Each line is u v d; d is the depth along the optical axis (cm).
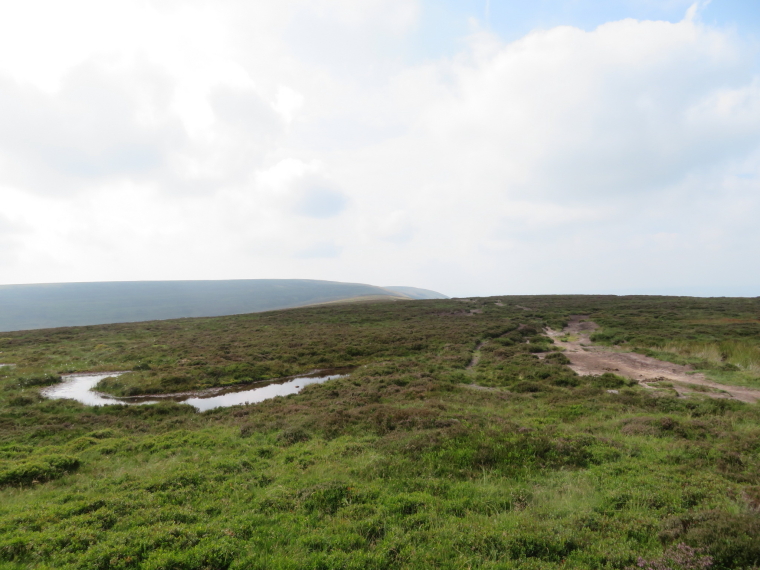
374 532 796
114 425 2027
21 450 1578
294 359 3900
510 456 1172
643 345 3556
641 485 952
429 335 4706
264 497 979
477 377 2748
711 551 638
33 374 3312
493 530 751
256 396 2761
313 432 1623
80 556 718
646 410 1780
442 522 812
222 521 864
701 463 1085
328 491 976
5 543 755
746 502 816
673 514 796
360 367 3428
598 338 4134
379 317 6769
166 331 5853
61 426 1950
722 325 4262
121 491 1067
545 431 1410
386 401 2153
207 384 3069
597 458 1146
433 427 1520
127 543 761
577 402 1938
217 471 1190
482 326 5212
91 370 3559
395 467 1143
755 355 2688
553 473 1066
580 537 727
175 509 920
